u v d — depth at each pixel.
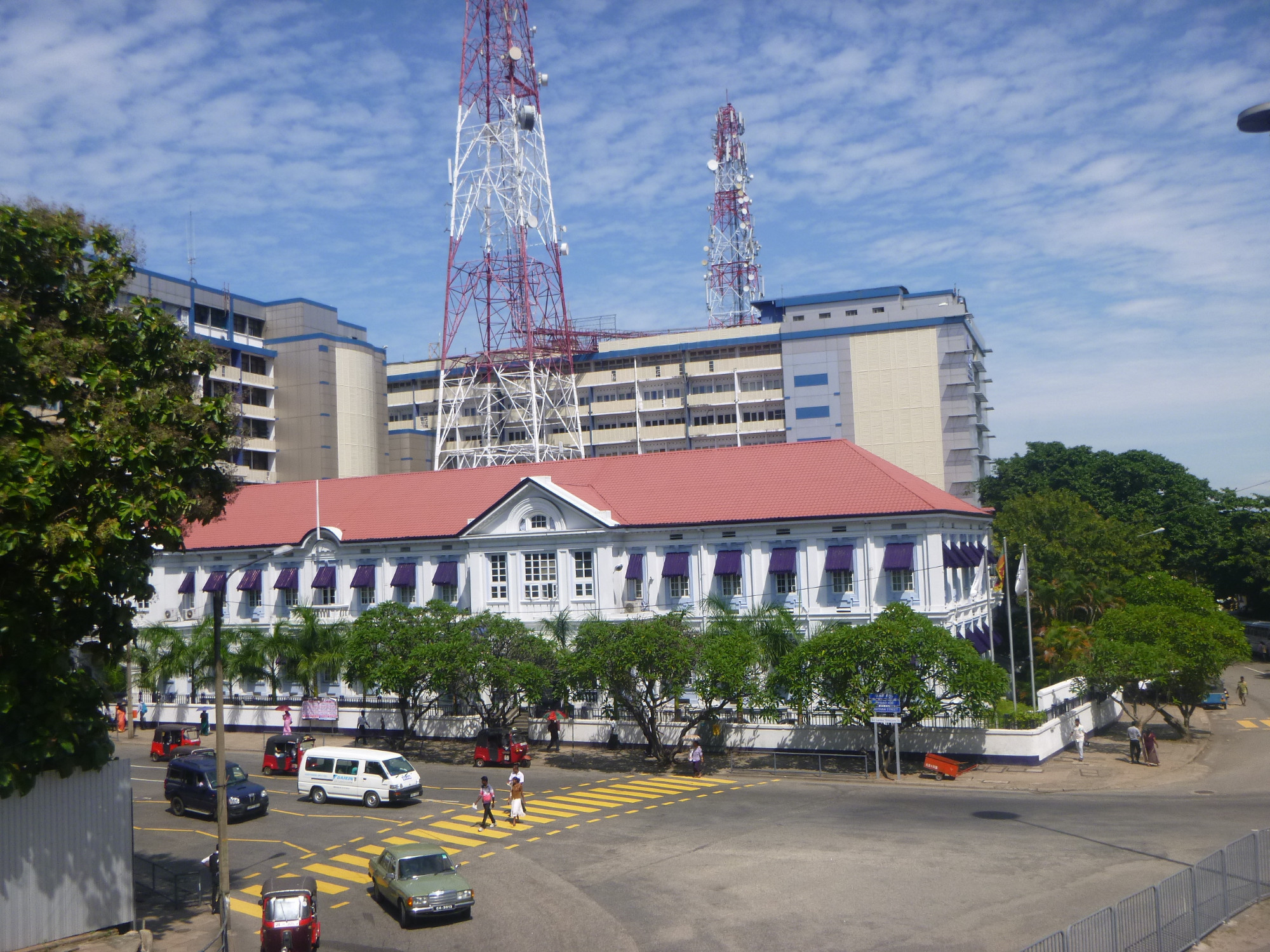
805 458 68.31
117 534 27.62
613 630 54.16
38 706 27.47
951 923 27.73
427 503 76.81
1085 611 77.06
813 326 134.50
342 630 69.25
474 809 45.88
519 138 103.62
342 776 48.38
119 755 64.88
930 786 47.62
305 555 77.06
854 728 55.09
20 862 27.55
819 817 41.28
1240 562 98.31
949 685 49.16
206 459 31.59
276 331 125.19
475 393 121.94
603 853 37.12
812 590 62.44
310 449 121.50
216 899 32.72
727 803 45.03
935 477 125.56
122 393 29.91
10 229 28.66
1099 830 37.19
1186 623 55.97
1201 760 52.06
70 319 30.48
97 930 29.14
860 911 29.22
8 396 27.48
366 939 29.38
